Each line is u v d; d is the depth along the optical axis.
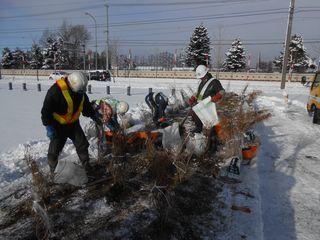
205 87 6.99
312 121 12.95
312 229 4.68
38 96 21.08
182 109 12.84
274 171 6.89
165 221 3.98
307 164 7.51
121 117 8.61
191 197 4.70
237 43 63.12
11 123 11.35
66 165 4.82
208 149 6.28
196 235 3.89
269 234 4.50
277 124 12.18
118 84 33.84
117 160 5.50
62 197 4.50
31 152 6.65
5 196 4.65
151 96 9.19
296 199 5.59
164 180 4.94
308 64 57.38
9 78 51.84
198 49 63.75
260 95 22.66
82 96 4.86
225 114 9.77
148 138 6.12
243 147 6.43
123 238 3.70
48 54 73.81
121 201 4.47
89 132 7.70
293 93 27.53
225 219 4.29
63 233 3.72
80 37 80.25
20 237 3.66
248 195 5.02
